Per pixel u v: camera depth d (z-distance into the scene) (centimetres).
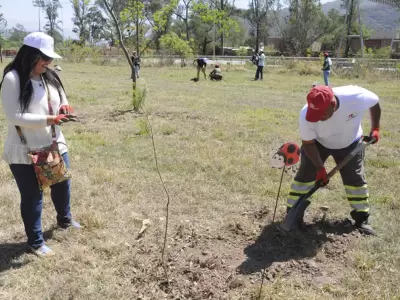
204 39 6212
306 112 386
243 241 420
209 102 1298
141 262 379
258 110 1170
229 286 345
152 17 1204
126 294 336
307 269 374
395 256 394
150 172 619
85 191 533
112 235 425
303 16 5772
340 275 368
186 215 484
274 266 374
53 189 414
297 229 436
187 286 346
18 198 503
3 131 842
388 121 1095
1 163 619
